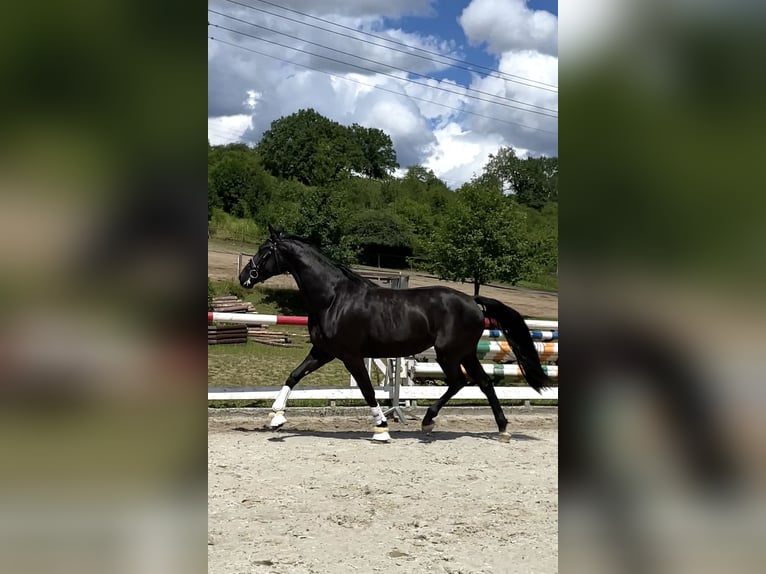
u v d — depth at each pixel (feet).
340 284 22.80
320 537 12.98
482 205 85.92
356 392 27.89
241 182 112.37
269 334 53.42
